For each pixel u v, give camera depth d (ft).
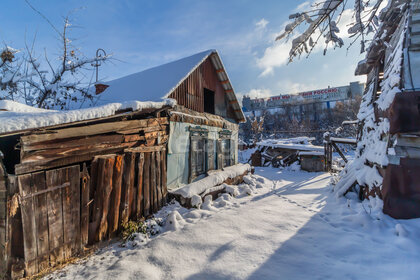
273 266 10.82
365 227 14.67
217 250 12.67
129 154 16.97
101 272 10.97
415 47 16.19
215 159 32.60
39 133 11.30
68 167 12.59
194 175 27.25
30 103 25.95
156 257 12.18
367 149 23.70
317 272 10.17
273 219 17.53
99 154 14.83
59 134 12.25
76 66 25.76
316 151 55.31
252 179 36.22
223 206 22.71
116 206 15.47
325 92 154.30
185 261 11.76
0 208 9.91
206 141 29.91
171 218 17.12
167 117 22.66
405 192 14.67
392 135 16.17
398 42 18.33
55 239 11.75
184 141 25.32
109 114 13.83
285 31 9.45
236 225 16.25
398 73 16.58
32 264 10.66
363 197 21.67
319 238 13.83
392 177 15.26
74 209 12.80
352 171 25.88
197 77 29.45
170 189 22.72
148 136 19.57
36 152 11.18
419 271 9.43
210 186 25.79
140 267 11.22
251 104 186.29
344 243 12.85
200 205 21.71
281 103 171.01
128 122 17.40
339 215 18.07
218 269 10.78
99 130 14.84
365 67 30.27
